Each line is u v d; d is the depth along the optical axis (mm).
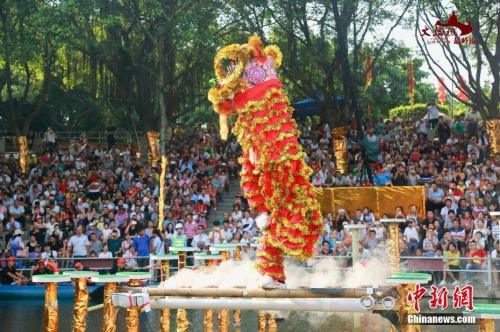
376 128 27062
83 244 18875
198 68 27781
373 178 22156
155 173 24219
